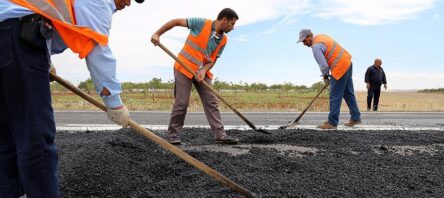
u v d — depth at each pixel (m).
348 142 6.23
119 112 2.80
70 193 3.64
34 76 2.54
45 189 2.68
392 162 4.97
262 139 6.29
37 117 2.57
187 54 5.73
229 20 5.64
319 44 7.46
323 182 4.02
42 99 2.59
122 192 3.73
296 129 7.55
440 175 4.36
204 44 5.67
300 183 3.96
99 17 2.63
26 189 2.66
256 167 4.50
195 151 5.14
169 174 4.34
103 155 4.47
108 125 8.48
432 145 6.18
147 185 3.93
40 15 2.53
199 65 5.73
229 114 11.72
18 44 2.49
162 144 2.87
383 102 26.80
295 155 5.27
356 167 4.64
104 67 2.67
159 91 36.81
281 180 4.04
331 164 4.75
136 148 5.09
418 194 3.73
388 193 3.74
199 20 5.70
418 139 6.65
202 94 5.98
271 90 49.50
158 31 5.62
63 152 5.09
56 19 2.53
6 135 2.78
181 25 5.70
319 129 7.61
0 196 2.81
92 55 2.64
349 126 8.33
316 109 15.21
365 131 7.46
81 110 12.88
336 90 7.57
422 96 43.19
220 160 4.81
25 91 2.53
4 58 2.48
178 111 5.75
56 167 2.77
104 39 2.63
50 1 2.54
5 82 2.52
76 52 2.61
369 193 3.73
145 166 4.41
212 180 3.98
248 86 48.31
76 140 6.10
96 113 11.65
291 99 26.19
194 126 8.27
